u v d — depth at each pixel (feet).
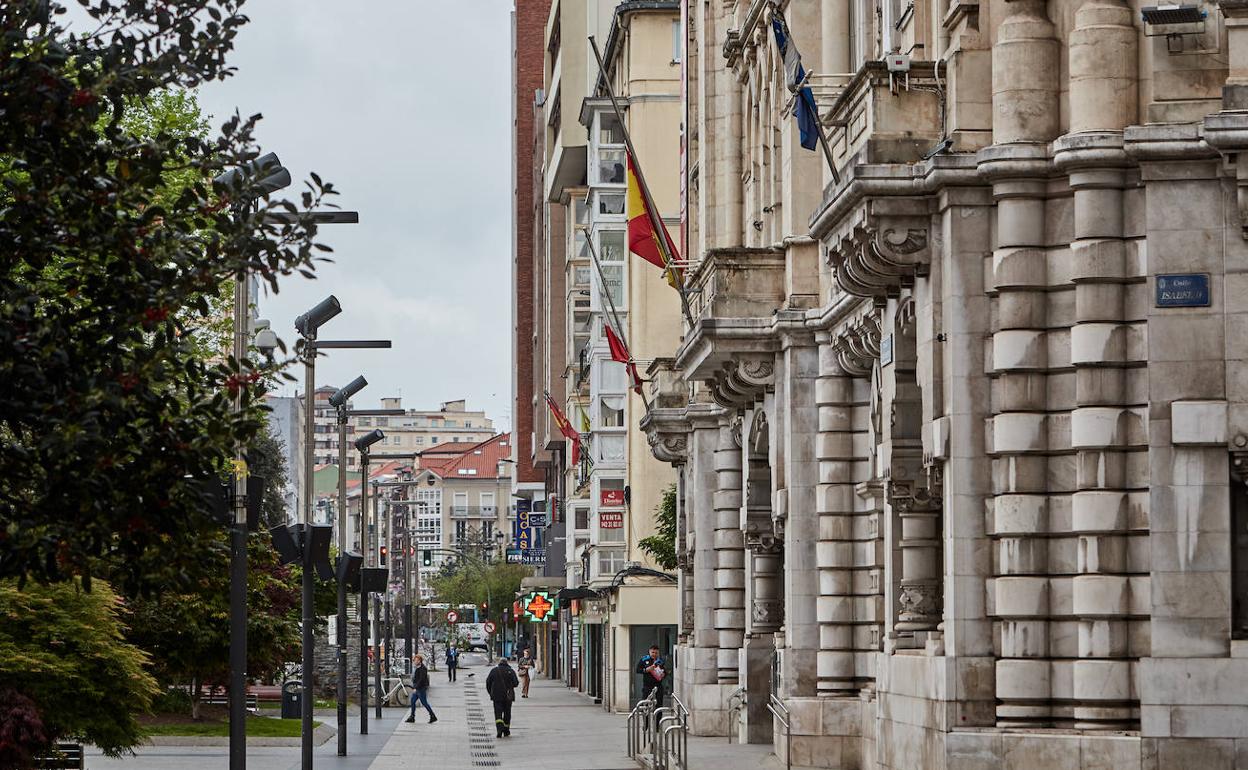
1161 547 75.15
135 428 45.06
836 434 124.16
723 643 170.91
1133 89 77.87
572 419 317.01
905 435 92.38
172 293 45.80
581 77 301.84
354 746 169.48
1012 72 80.12
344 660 155.53
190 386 47.19
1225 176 75.05
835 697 123.13
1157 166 75.66
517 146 460.55
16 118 43.19
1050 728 78.59
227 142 47.80
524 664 297.33
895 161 84.07
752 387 134.62
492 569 592.19
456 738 182.91
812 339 127.75
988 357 81.00
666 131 234.58
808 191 128.98
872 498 120.98
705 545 173.17
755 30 144.87
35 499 47.73
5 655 88.79
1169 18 75.25
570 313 316.40
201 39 46.62
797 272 128.26
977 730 79.36
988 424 80.84
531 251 457.27
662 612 230.48
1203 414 74.84
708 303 134.21
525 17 447.83
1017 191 79.56
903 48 102.17
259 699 255.91
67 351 44.06
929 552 93.76
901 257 84.07
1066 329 79.00
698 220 175.83
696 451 173.58
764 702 150.82
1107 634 76.79
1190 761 74.49
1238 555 75.31
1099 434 76.95
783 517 129.70
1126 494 76.84
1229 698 74.33
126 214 45.93
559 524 369.09
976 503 80.79
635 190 147.23
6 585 90.58
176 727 177.17
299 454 520.42
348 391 170.09
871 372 119.24
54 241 44.91
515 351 503.61
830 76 124.16
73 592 92.38
